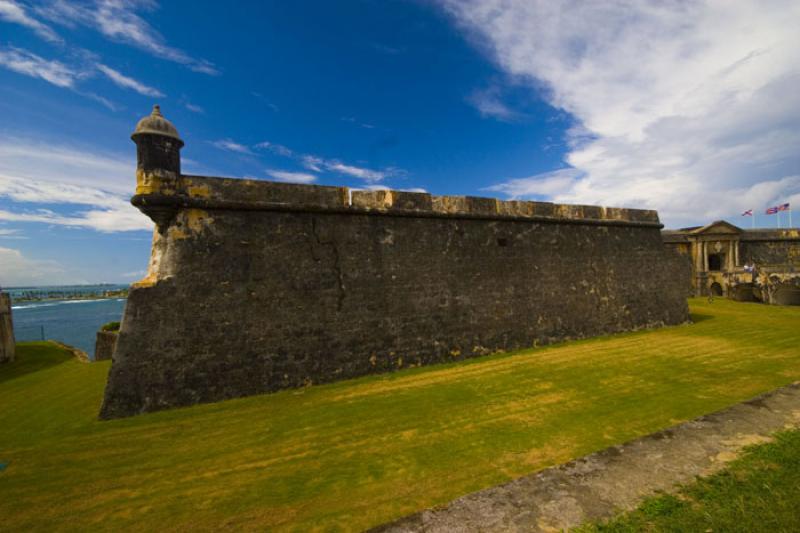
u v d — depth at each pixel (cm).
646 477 373
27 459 554
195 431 636
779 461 386
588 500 341
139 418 696
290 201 900
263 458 541
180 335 765
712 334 1331
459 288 1102
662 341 1234
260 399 783
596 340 1284
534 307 1235
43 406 797
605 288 1412
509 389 795
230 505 434
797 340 1180
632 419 625
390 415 680
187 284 784
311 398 782
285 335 855
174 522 407
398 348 982
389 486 461
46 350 1558
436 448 551
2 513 429
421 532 308
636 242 1541
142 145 769
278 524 398
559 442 555
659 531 296
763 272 2278
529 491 359
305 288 891
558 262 1318
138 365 728
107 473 511
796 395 575
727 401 688
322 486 466
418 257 1052
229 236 836
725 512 312
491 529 308
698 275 2681
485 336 1123
